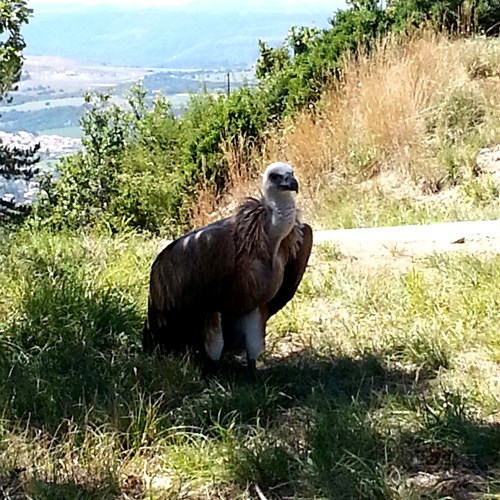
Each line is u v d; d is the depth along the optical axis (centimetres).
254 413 501
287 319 656
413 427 461
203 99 1834
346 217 1109
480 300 635
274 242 541
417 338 583
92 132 1756
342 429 455
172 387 534
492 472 420
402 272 738
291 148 1383
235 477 430
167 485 430
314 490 409
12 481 437
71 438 462
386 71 1418
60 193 1570
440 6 1681
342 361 568
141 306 689
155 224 1403
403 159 1234
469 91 1330
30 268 748
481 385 507
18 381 536
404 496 396
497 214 995
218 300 553
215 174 1478
